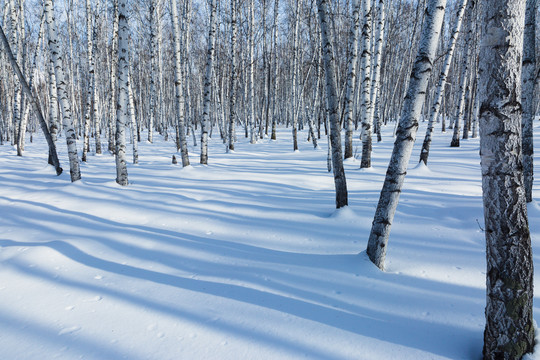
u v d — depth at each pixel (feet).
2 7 57.77
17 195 22.50
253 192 22.88
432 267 11.32
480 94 6.79
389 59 88.22
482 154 6.83
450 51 30.01
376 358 7.16
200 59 94.68
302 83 76.13
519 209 6.50
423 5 52.03
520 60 6.39
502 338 6.68
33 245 13.42
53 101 36.17
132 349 7.47
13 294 9.96
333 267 11.26
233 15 51.37
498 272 6.66
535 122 79.20
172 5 29.78
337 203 17.80
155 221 16.90
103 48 80.28
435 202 19.22
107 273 11.35
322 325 8.27
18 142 48.85
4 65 70.18
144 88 120.88
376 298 9.48
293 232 15.03
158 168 33.96
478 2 54.70
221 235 14.88
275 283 10.39
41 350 7.47
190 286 10.34
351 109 37.37
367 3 29.60
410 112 10.11
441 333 7.96
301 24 69.72
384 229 10.96
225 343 7.64
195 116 118.83
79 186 23.43
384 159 38.22
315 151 50.31
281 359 7.13
